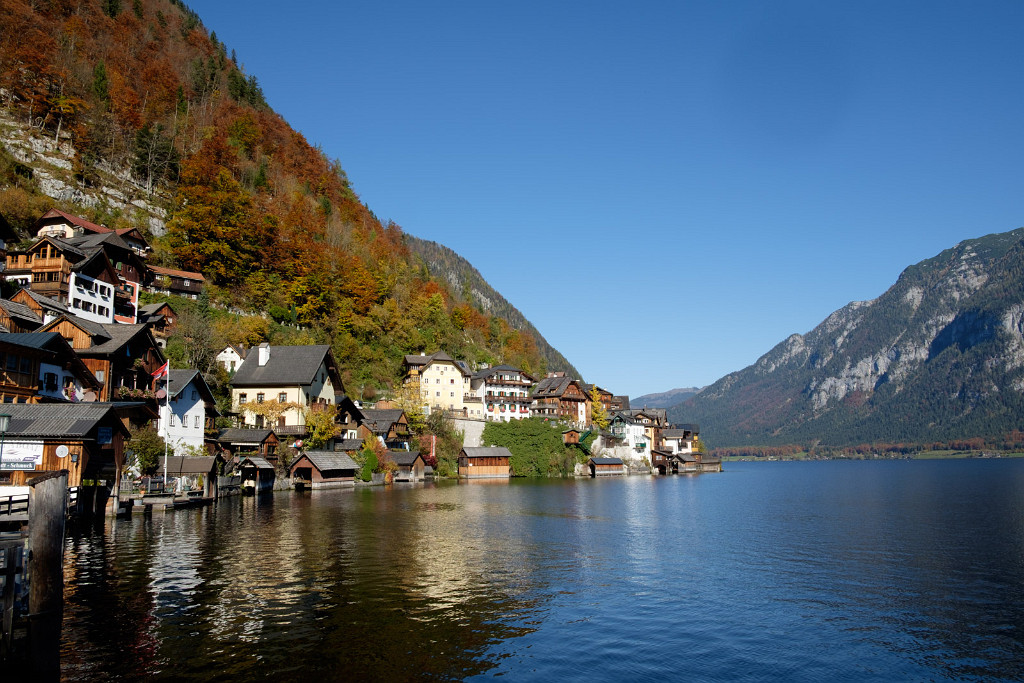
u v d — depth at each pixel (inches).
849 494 3941.9
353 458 3897.6
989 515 2691.9
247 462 2994.6
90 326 2383.1
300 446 3617.1
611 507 2869.1
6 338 1856.5
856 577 1417.3
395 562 1416.1
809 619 1085.1
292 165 7687.0
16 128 4729.3
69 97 5162.4
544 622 1019.3
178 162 5861.2
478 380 6338.6
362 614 1018.1
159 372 2463.1
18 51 5054.1
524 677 793.6
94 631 894.4
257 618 977.5
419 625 973.8
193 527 1815.9
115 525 1803.6
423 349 6432.1
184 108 6919.3
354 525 1973.4
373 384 5339.6
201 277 4729.3
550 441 5703.7
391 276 6904.5
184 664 786.8
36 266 2864.2
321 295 5521.7
